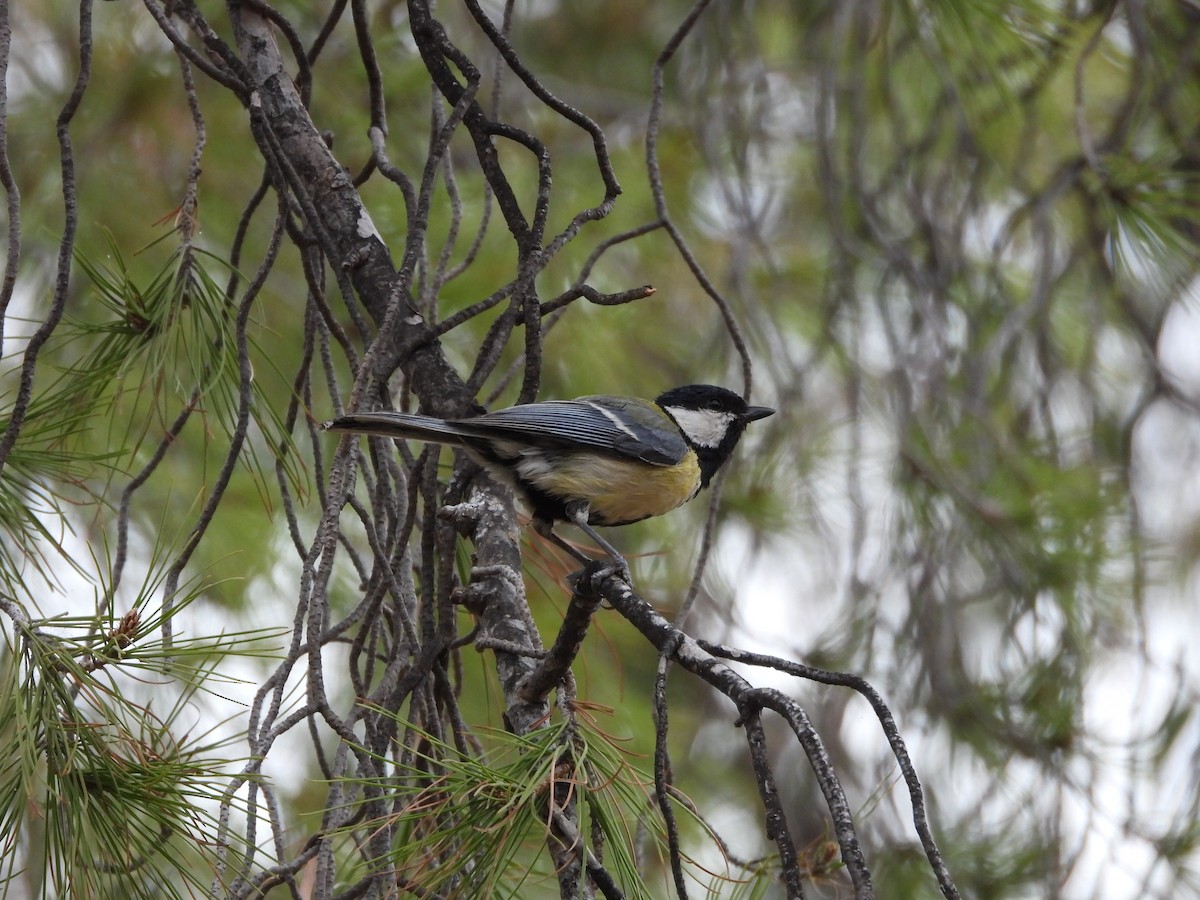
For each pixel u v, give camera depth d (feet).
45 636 14.35
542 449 22.84
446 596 18.16
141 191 31.96
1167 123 30.42
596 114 41.68
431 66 20.24
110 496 27.45
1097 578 29.19
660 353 36.83
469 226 31.78
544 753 13.85
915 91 36.14
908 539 30.40
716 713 40.63
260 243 32.99
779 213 40.40
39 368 26.48
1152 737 26.58
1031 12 28.43
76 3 32.17
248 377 17.02
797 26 37.93
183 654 14.53
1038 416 32.78
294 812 28.86
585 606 14.82
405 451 20.79
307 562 15.70
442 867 13.43
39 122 31.48
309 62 22.43
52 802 13.39
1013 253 38.11
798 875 11.76
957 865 27.30
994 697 28.66
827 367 36.88
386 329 17.54
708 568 32.78
